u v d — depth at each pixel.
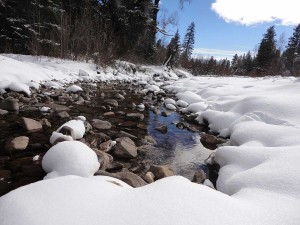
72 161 2.27
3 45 10.87
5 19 10.55
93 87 8.85
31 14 10.80
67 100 6.22
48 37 11.39
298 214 1.49
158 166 2.92
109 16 15.39
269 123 3.80
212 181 2.88
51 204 1.40
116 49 14.91
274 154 2.39
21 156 2.99
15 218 1.29
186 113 6.33
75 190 1.55
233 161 2.66
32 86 6.45
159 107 6.88
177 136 4.48
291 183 1.85
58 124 4.26
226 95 6.90
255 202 1.66
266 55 31.91
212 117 5.06
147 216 1.35
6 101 4.79
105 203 1.46
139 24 16.81
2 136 3.55
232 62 52.25
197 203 1.47
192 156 3.65
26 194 1.49
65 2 13.03
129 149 3.41
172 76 18.48
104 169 2.79
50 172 2.31
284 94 4.98
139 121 5.18
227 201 1.54
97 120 4.61
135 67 15.87
